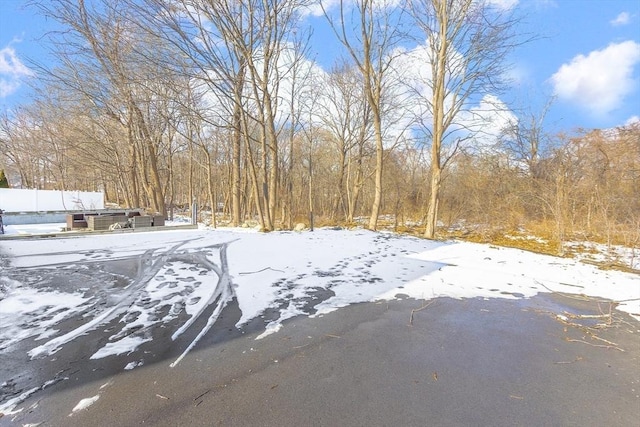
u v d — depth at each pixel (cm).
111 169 1839
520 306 391
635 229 701
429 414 190
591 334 313
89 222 947
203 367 237
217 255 608
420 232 1193
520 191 1247
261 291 416
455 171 1525
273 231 977
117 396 201
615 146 1115
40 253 589
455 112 1037
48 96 1639
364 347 275
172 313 338
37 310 336
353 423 181
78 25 1088
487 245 855
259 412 189
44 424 175
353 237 859
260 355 257
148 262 546
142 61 873
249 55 916
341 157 2083
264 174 1007
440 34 1020
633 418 191
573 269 588
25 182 2564
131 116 1420
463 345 283
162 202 1530
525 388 220
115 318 322
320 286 444
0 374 222
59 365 235
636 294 445
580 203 1005
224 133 1786
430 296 417
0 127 2197
